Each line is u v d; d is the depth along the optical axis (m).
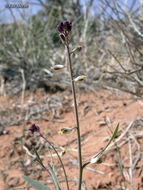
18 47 4.48
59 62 4.30
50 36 4.71
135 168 2.18
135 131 2.54
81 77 1.28
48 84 4.01
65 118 3.20
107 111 3.10
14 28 5.16
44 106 3.50
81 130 2.85
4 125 3.13
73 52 1.30
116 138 2.54
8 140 2.83
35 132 1.43
